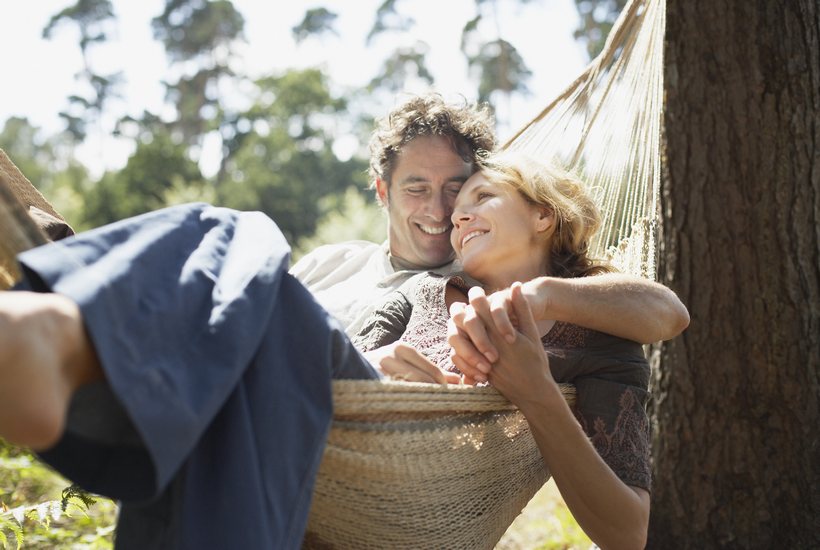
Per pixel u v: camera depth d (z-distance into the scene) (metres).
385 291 2.52
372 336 2.02
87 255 1.17
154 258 1.25
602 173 2.61
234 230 1.42
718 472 2.61
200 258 1.32
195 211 1.41
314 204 37.34
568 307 1.72
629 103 2.60
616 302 1.76
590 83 2.69
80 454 1.24
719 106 2.61
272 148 39.88
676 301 1.84
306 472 1.33
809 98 2.53
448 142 2.55
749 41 2.57
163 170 32.22
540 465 1.86
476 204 2.10
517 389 1.61
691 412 2.65
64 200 26.78
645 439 1.80
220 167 45.06
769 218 2.55
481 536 1.75
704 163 2.63
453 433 1.60
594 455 1.65
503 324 1.58
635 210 2.53
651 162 2.52
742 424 2.59
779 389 2.54
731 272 2.60
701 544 2.63
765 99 2.56
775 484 2.54
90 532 3.12
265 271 1.34
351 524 1.62
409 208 2.56
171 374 1.16
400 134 2.58
